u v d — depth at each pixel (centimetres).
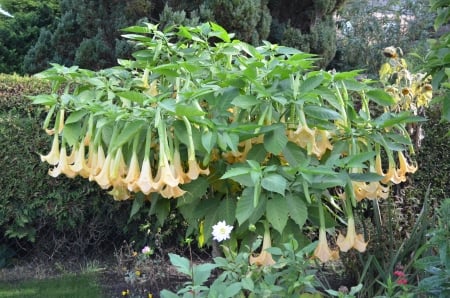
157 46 282
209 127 236
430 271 229
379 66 772
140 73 312
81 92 272
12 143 480
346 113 271
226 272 203
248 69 243
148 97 236
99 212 502
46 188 488
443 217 234
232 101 241
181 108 222
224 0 593
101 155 249
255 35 616
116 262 505
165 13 580
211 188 278
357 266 349
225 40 286
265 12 640
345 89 269
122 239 530
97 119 256
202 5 597
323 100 298
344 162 235
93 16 629
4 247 515
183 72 263
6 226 498
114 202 498
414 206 424
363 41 782
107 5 629
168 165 228
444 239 223
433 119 465
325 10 689
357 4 820
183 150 254
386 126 264
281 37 679
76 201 493
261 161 249
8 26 752
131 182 234
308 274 216
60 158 256
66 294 436
